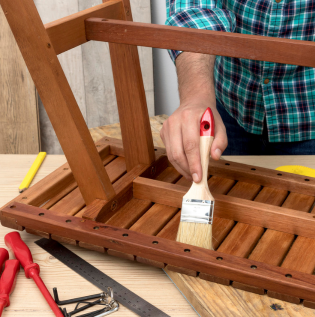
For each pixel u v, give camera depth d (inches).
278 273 24.4
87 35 29.8
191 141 27.8
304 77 43.0
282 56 24.6
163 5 65.9
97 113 70.1
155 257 26.8
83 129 29.6
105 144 41.6
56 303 25.2
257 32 41.5
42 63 27.0
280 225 29.8
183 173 30.5
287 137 47.0
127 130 36.4
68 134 29.6
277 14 39.4
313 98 44.2
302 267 26.3
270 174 35.5
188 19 36.5
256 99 45.5
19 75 66.7
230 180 36.7
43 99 28.5
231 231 30.1
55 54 27.2
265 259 27.3
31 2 25.6
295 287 23.5
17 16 25.6
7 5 25.3
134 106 35.0
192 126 28.3
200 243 27.2
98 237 28.1
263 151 50.4
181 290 26.3
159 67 69.3
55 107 28.7
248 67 43.3
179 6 38.6
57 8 64.3
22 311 24.9
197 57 35.6
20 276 27.7
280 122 45.9
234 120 50.2
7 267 27.0
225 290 25.1
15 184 38.4
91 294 26.2
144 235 28.0
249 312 23.5
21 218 30.4
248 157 42.6
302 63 24.3
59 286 26.9
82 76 67.5
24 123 69.3
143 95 35.0
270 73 42.7
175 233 30.1
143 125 35.5
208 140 27.6
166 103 72.4
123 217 32.1
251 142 50.5
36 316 24.6
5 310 25.0
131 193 34.4
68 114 28.6
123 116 36.0
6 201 35.9
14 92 67.5
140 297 25.9
